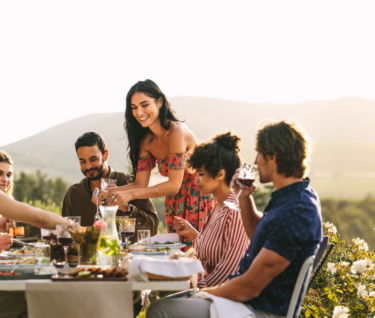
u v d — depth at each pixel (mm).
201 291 2309
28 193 47719
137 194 3762
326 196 59219
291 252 2092
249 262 2279
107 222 2502
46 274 2273
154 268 2098
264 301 2191
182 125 4074
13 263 2660
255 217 2652
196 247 3031
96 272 2207
